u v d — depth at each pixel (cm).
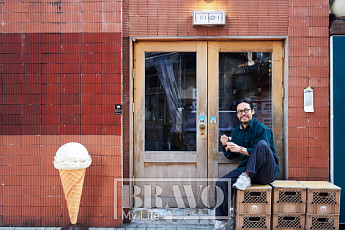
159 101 386
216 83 379
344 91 354
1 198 357
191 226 352
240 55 381
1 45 355
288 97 361
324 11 359
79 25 354
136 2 368
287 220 320
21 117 355
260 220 316
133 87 380
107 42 353
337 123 354
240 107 338
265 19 364
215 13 357
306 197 318
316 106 359
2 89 355
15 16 355
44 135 355
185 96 385
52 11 354
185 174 381
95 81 354
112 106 353
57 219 355
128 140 371
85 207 354
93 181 354
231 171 342
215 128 379
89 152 354
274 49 375
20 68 355
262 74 379
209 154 380
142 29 368
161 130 386
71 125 354
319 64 360
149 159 381
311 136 359
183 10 367
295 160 359
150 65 383
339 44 355
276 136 374
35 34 354
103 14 353
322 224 317
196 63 380
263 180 319
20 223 357
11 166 355
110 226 353
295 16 362
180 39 373
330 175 358
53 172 355
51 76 354
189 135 383
